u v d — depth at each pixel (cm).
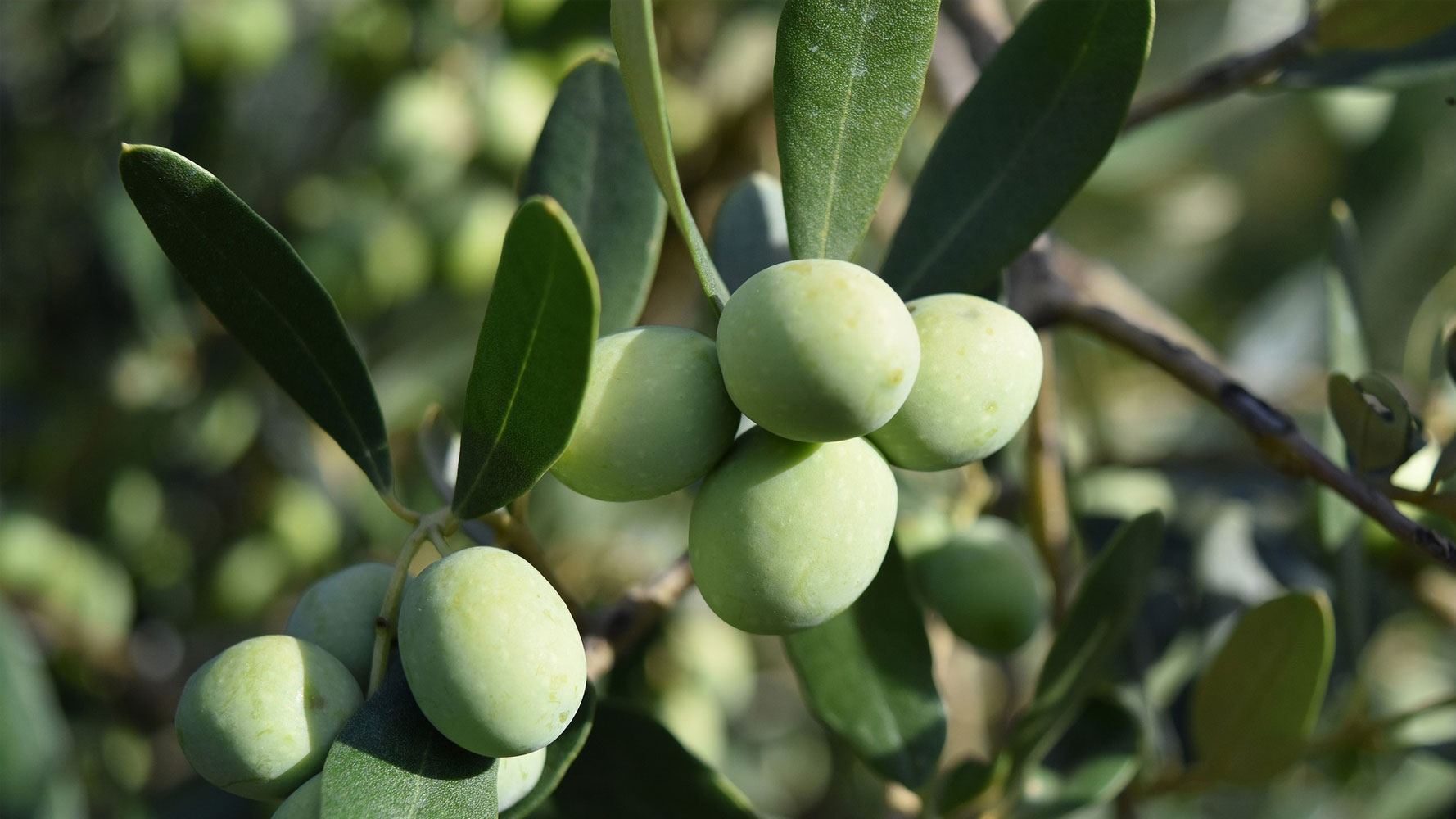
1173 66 83
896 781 37
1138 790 40
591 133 36
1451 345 37
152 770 72
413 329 66
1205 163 83
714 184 63
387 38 66
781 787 81
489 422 31
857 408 30
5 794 50
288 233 68
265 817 61
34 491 72
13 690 51
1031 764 38
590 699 32
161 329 68
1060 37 34
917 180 35
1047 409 41
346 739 30
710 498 31
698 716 54
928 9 32
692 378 31
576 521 64
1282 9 82
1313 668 38
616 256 36
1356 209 75
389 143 63
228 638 70
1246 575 48
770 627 31
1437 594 46
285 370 33
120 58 71
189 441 71
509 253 29
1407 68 39
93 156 72
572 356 30
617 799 36
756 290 30
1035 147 34
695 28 64
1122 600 37
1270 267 84
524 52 61
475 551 30
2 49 73
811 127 33
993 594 40
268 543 69
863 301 30
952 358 31
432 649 30
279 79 70
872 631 38
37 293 72
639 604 35
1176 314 86
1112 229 84
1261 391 68
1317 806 61
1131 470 57
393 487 33
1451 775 52
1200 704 39
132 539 71
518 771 32
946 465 32
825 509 31
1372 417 34
